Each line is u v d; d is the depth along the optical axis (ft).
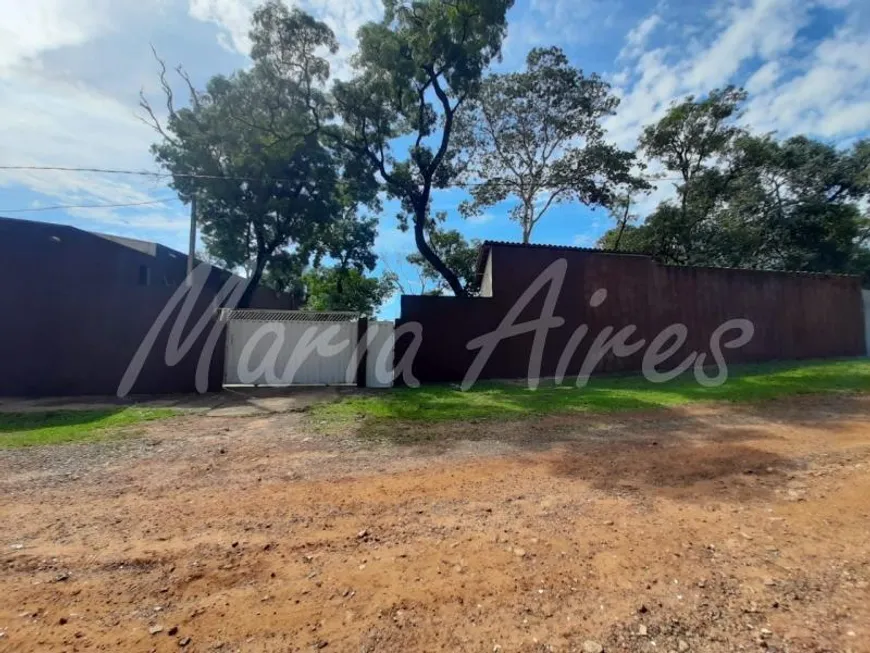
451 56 40.65
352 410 24.03
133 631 6.41
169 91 51.52
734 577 7.86
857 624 6.57
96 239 39.60
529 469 13.97
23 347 28.94
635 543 9.10
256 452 16.12
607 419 21.27
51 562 8.35
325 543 9.12
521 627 6.56
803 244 69.82
